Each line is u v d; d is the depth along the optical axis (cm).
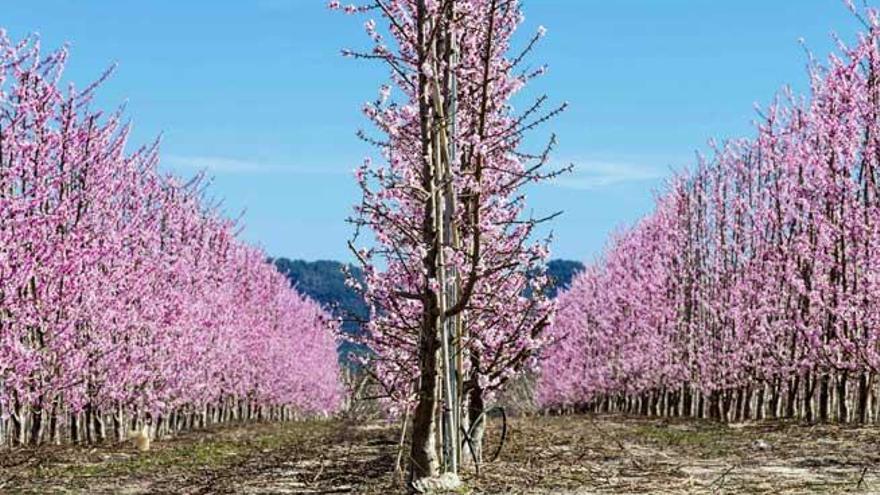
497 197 1395
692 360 4156
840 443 2111
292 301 6359
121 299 2608
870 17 2545
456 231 1275
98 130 2319
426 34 1255
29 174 2047
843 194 2602
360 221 1303
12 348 1989
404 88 1445
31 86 2066
